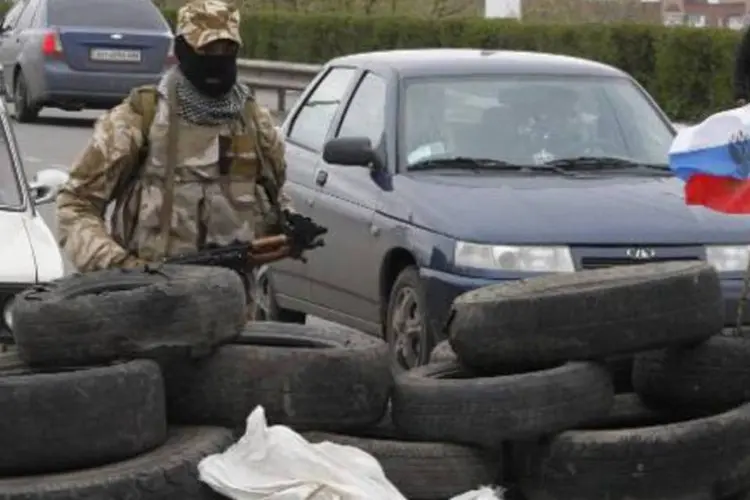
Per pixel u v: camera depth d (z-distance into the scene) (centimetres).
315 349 644
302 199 1205
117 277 655
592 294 679
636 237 1009
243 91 731
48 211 1655
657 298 683
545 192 1062
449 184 1080
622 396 727
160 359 623
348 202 1143
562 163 1117
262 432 602
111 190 726
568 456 652
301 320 1275
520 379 654
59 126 2903
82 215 722
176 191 720
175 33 724
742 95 1026
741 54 1027
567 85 1173
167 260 711
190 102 718
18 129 2827
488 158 1116
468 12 4662
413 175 1101
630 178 1109
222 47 710
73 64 2816
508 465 666
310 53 3625
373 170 1131
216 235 726
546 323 678
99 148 717
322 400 636
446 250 1016
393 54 1235
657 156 1145
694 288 692
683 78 2898
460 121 1138
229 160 725
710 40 2850
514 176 1099
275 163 739
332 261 1162
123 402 593
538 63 1196
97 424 588
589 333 676
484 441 651
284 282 1241
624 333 678
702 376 704
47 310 623
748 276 781
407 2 4756
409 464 647
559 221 1016
